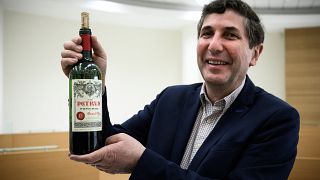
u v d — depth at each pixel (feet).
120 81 14.85
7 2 11.28
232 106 3.37
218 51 3.10
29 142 8.31
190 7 13.42
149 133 3.70
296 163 5.74
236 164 3.00
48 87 13.21
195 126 3.55
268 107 3.23
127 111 14.99
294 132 3.04
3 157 5.60
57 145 8.64
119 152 2.49
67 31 13.65
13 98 12.48
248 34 3.21
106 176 6.64
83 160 2.31
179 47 15.87
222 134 3.19
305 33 14.96
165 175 2.56
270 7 13.87
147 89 15.39
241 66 3.20
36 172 5.80
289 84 15.19
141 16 13.16
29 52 12.80
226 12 3.14
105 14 12.80
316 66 14.85
